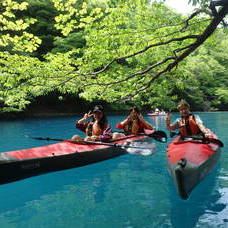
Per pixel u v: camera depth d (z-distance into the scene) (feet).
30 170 13.82
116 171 16.02
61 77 14.78
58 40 55.77
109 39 12.73
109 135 19.58
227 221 8.89
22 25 14.11
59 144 17.39
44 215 9.80
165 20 12.57
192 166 11.89
